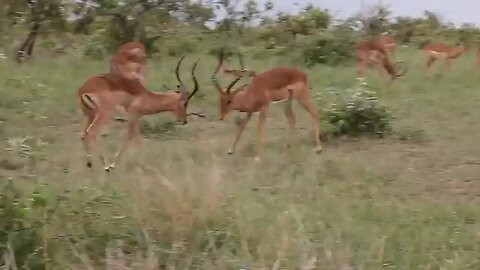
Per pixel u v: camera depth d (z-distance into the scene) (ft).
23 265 21.22
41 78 69.62
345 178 37.99
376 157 44.06
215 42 104.68
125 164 39.27
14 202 23.39
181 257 23.22
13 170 36.68
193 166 37.70
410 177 38.99
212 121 55.77
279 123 55.88
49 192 27.45
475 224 29.58
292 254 23.09
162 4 95.40
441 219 30.12
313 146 47.39
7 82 62.13
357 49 80.02
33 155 39.06
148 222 25.12
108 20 96.22
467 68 93.56
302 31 125.18
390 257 24.21
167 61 92.84
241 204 28.66
